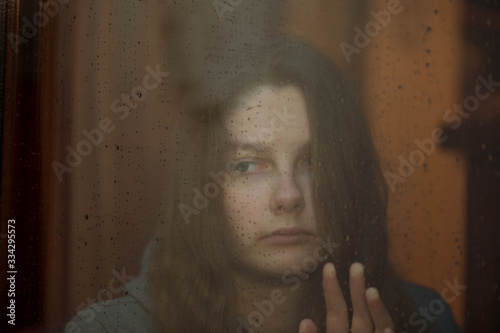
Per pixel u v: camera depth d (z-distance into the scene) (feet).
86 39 3.51
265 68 2.81
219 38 2.96
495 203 2.67
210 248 2.96
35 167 3.75
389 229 2.72
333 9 2.76
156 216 3.19
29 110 3.76
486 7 2.66
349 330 2.73
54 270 3.65
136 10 3.25
